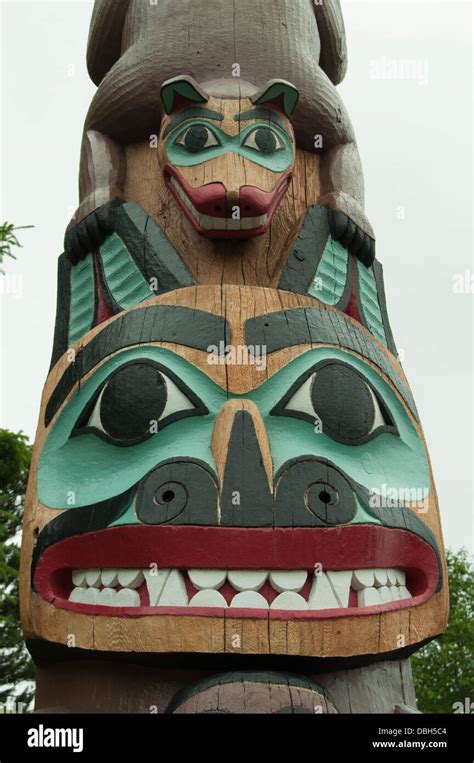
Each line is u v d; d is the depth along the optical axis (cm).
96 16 598
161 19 539
